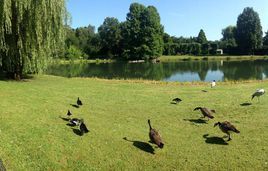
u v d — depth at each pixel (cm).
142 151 1666
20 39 3167
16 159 1455
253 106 2500
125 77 5875
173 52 15400
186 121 2191
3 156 1450
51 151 1571
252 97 2673
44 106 2261
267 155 1638
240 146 1748
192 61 11712
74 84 3466
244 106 2520
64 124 1928
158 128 2034
